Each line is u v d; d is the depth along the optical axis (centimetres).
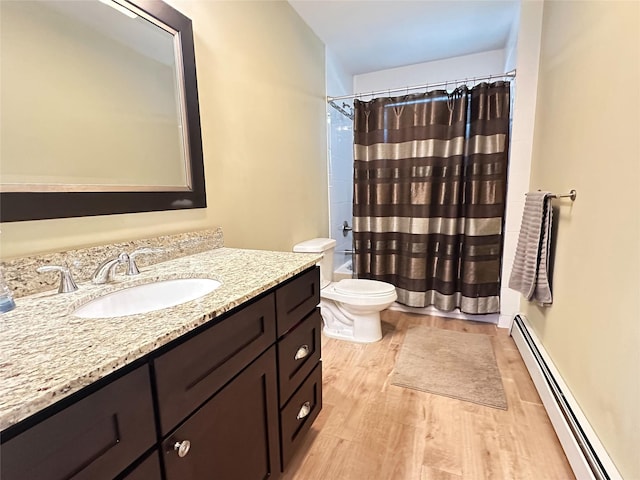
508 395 158
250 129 169
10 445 39
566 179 148
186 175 130
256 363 89
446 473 115
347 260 321
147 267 110
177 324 63
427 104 234
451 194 238
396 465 119
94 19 98
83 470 48
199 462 71
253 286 87
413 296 258
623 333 95
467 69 287
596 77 119
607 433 102
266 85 181
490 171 225
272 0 184
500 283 238
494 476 114
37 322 65
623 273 96
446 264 246
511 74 212
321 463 121
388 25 228
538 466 117
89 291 86
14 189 80
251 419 89
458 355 198
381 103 249
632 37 95
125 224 107
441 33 242
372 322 218
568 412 124
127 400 54
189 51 127
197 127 133
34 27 85
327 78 265
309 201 240
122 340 56
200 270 105
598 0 118
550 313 163
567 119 149
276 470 103
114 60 104
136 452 56
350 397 159
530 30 203
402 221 257
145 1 110
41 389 42
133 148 111
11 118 81
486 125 222
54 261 87
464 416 144
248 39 165
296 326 111
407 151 246
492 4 204
